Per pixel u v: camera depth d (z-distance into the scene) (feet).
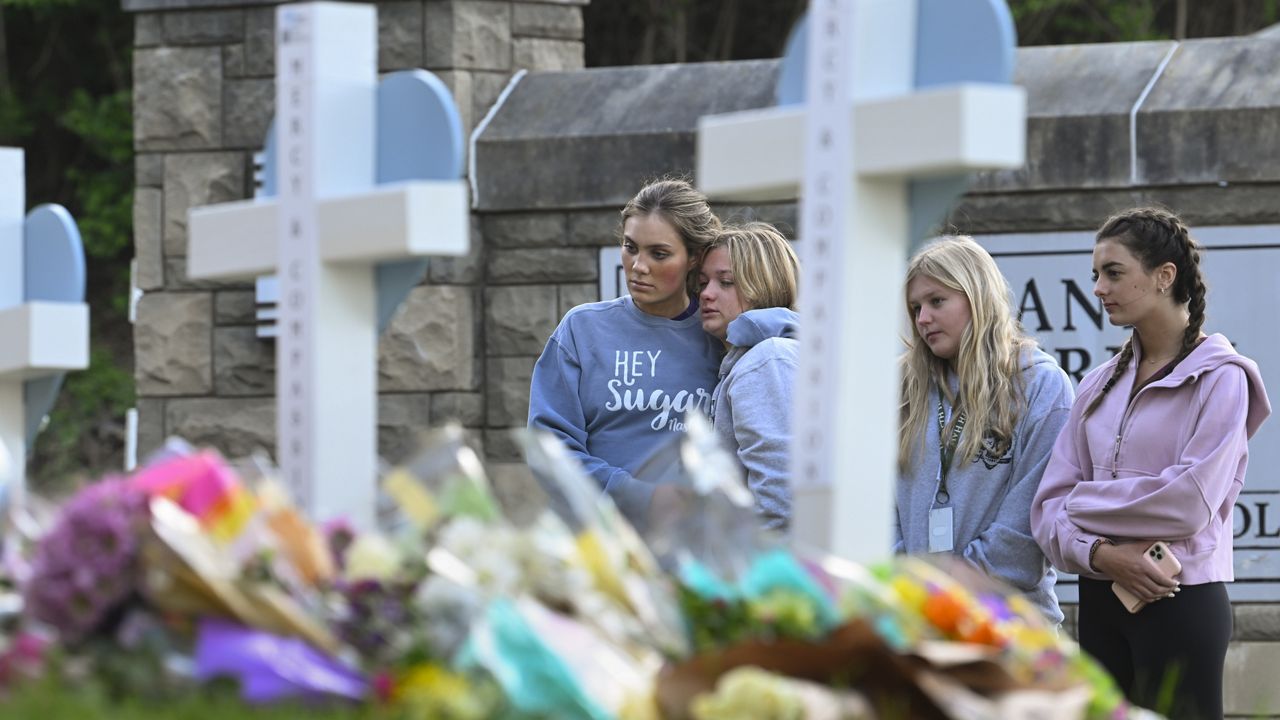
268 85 90.53
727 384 57.00
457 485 32.45
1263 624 80.12
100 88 232.53
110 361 200.34
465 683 28.30
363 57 37.93
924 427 57.93
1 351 46.47
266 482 31.96
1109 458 56.80
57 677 28.66
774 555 29.91
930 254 58.08
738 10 234.17
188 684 28.63
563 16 92.63
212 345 91.56
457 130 36.52
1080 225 82.12
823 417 34.30
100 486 31.22
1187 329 57.16
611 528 32.48
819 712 27.04
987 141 32.35
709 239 61.87
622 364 62.59
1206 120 80.33
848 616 29.37
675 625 30.55
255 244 38.81
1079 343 82.12
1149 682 55.88
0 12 228.43
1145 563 54.90
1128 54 85.15
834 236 34.19
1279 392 80.28
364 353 37.96
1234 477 56.29
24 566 32.68
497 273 89.35
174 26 91.56
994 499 57.57
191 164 91.56
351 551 31.45
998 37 33.32
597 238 87.97
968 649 29.91
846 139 33.96
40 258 48.01
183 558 29.01
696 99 88.02
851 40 33.94
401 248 35.42
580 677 28.58
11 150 48.65
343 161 37.63
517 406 89.15
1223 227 80.84
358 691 28.81
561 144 87.76
